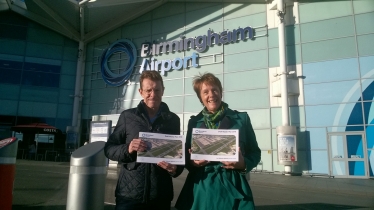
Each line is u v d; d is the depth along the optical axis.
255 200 8.02
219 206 2.32
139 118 2.72
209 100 2.64
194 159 2.37
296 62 16.22
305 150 15.41
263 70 17.14
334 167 14.74
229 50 18.39
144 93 2.83
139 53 22.20
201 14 19.97
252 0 17.77
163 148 2.47
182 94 19.64
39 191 7.95
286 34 16.67
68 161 21.14
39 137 23.44
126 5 21.16
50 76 24.34
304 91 15.85
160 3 21.55
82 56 24.80
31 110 23.38
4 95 22.98
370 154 14.16
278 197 8.66
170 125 2.78
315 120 15.45
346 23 15.44
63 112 24.19
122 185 2.60
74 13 21.83
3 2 23.14
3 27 23.88
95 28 24.03
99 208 3.09
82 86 24.50
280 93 15.95
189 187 2.55
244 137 2.55
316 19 16.11
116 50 23.09
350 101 14.84
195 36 19.97
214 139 2.42
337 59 15.37
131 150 2.42
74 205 2.97
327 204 7.66
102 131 9.98
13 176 4.26
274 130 16.34
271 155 16.23
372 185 11.54
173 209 6.43
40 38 24.59
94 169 3.08
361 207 7.38
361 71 14.82
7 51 23.67
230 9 18.88
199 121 2.66
